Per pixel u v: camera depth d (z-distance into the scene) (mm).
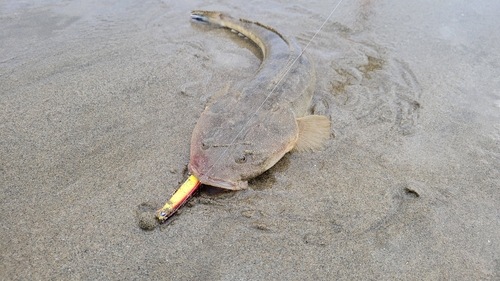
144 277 329
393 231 372
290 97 472
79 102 499
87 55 590
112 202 381
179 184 402
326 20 715
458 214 390
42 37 629
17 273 323
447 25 706
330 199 398
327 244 359
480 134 480
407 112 510
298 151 447
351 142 464
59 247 343
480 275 341
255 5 768
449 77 577
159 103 506
